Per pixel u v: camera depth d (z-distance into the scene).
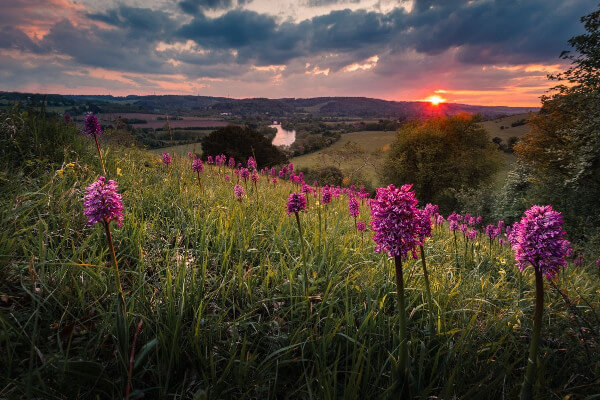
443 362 2.54
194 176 7.21
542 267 1.94
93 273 2.57
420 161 38.25
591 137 17.20
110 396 2.11
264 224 4.73
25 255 2.75
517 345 2.99
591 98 17.38
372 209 2.19
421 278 3.64
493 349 2.80
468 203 28.08
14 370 2.04
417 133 39.62
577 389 2.47
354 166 39.78
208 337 2.56
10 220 3.09
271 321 2.81
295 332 2.61
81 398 2.02
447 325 3.00
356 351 2.61
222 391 2.24
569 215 18.91
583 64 17.58
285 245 3.97
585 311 3.51
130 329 2.41
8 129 4.65
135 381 2.20
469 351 2.66
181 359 2.43
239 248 3.78
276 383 2.39
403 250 2.08
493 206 25.52
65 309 2.35
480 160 37.91
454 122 41.47
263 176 11.00
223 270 3.45
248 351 2.52
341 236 4.88
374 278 3.62
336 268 3.67
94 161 5.49
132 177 5.40
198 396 1.89
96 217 2.16
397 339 2.67
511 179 24.97
